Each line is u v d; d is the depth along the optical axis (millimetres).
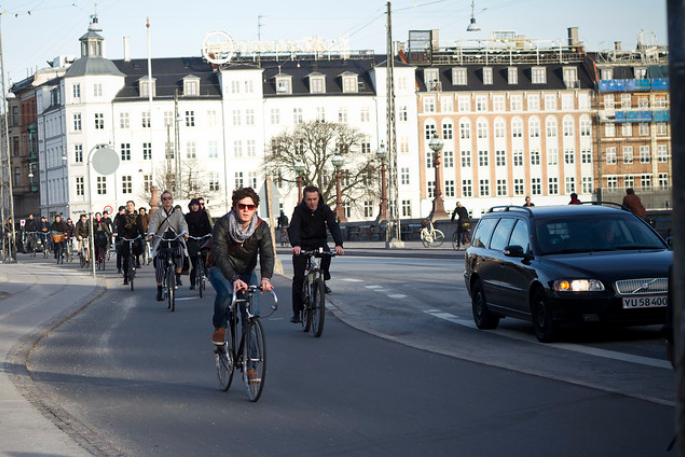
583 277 11391
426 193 107875
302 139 90250
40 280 27859
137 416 7914
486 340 12383
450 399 8125
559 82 110250
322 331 13430
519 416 7293
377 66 106938
